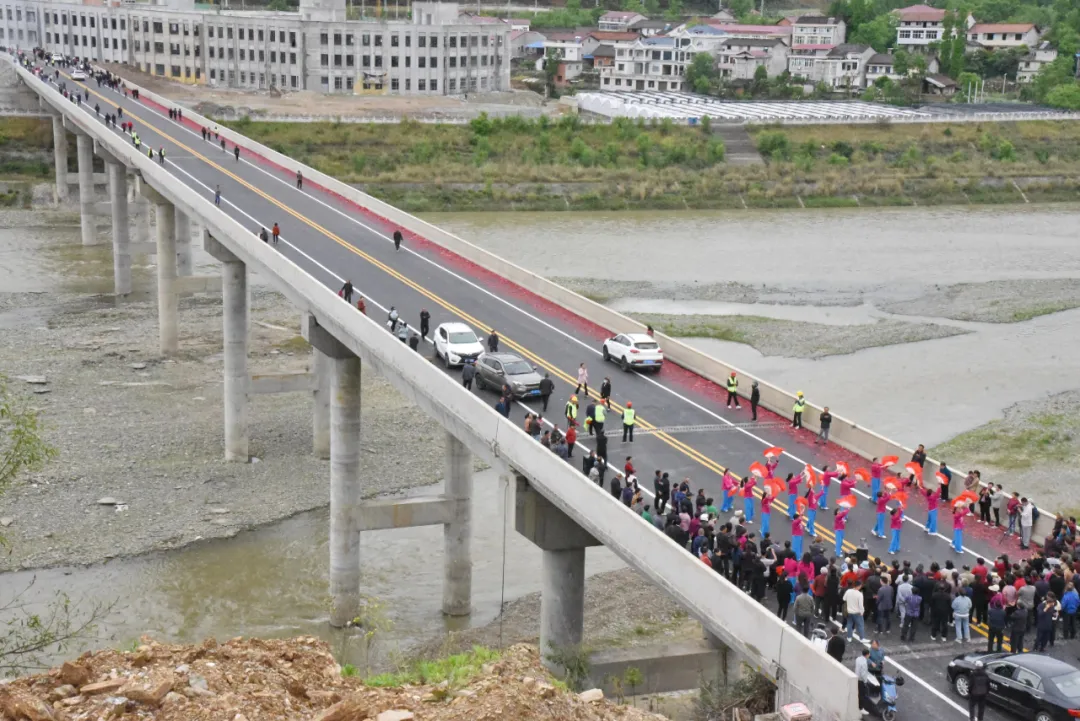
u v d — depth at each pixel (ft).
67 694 84.43
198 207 280.10
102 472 254.47
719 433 195.83
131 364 328.90
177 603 205.05
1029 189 644.27
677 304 404.77
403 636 196.85
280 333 359.25
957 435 281.33
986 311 399.44
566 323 249.55
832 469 181.37
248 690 87.76
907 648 136.56
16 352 335.06
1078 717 117.50
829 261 476.95
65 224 524.11
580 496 146.00
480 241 499.10
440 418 180.75
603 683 152.97
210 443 274.57
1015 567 145.69
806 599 133.28
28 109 627.87
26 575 211.00
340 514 203.92
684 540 147.13
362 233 312.29
